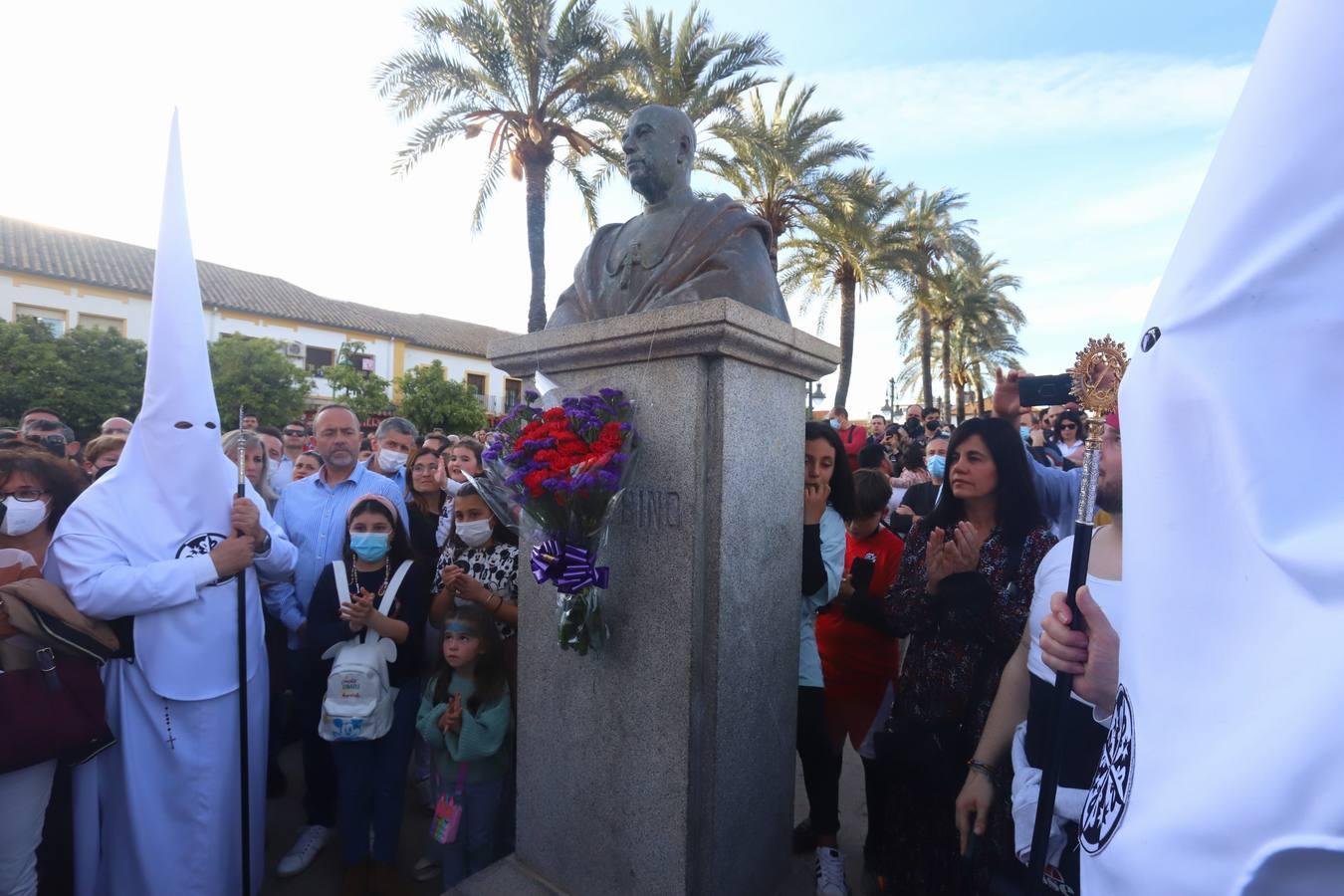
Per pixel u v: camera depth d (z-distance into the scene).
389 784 2.70
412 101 11.67
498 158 12.91
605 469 1.81
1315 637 0.50
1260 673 0.55
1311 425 0.56
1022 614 2.01
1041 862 1.21
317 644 2.72
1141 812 0.63
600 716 2.08
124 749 2.32
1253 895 0.50
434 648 3.17
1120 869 0.64
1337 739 0.47
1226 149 0.67
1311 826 0.48
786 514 2.23
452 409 22.80
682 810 1.90
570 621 1.96
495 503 2.21
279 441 4.94
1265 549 0.55
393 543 2.89
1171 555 0.66
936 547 2.15
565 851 2.19
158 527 2.39
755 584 2.07
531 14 11.45
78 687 2.16
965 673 2.09
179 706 2.36
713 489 1.90
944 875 2.08
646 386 1.97
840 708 2.62
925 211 21.61
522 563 2.31
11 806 2.13
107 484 2.38
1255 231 0.61
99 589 2.17
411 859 2.92
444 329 37.25
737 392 1.95
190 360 2.42
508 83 11.96
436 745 2.56
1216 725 0.58
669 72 12.54
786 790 2.30
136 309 23.59
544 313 13.06
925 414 11.31
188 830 2.37
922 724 2.13
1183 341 0.67
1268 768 0.51
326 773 2.98
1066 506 2.74
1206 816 0.55
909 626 2.25
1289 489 0.56
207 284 27.55
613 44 12.08
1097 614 1.22
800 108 15.12
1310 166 0.58
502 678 2.60
